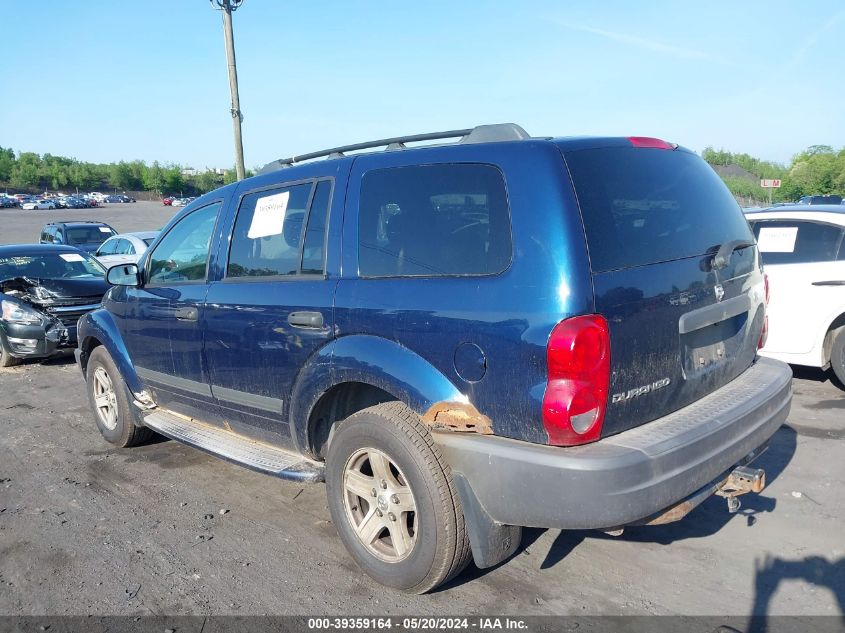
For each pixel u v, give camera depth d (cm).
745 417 320
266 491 471
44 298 914
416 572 319
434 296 309
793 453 495
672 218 323
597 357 272
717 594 328
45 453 565
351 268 351
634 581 341
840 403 605
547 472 272
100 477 507
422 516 311
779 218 659
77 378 849
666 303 301
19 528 423
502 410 287
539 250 281
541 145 297
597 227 286
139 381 524
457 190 315
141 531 414
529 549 376
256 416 415
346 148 389
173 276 484
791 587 331
